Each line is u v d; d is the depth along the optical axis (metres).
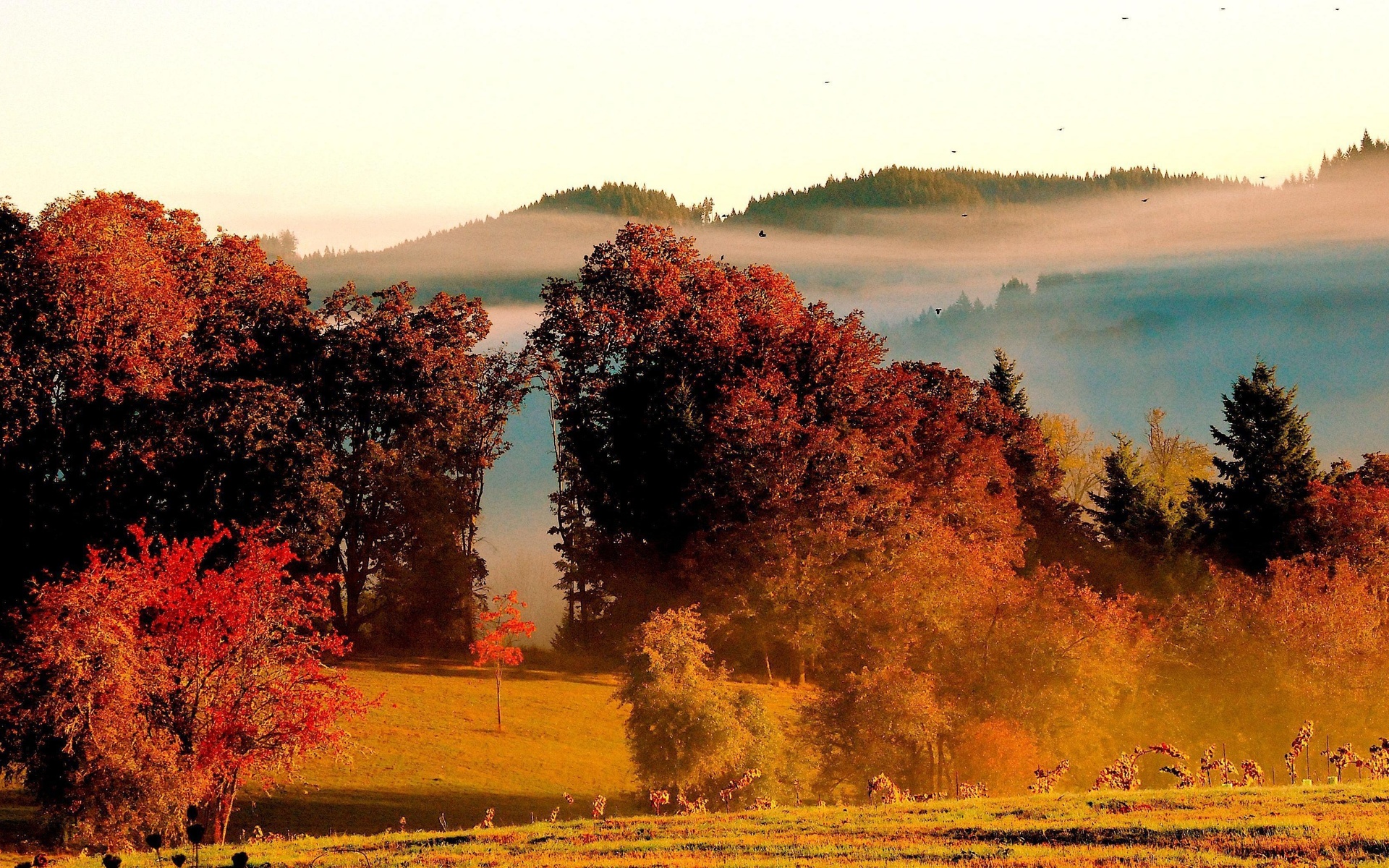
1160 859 62.16
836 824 80.81
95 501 198.62
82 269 187.50
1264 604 176.75
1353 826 67.62
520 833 85.25
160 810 109.75
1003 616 162.12
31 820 125.75
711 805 134.12
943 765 150.12
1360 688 166.88
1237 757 165.25
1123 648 160.38
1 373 179.38
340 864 74.12
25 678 111.31
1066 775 148.88
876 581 192.12
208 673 121.06
